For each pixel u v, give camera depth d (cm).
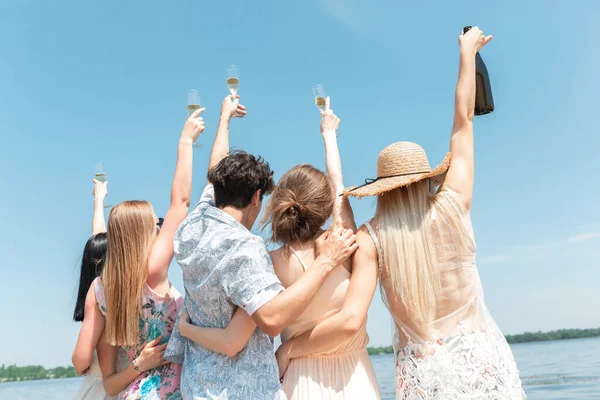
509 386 201
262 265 191
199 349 201
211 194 231
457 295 210
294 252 212
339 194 243
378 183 221
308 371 205
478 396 197
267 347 199
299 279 193
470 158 226
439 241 212
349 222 237
